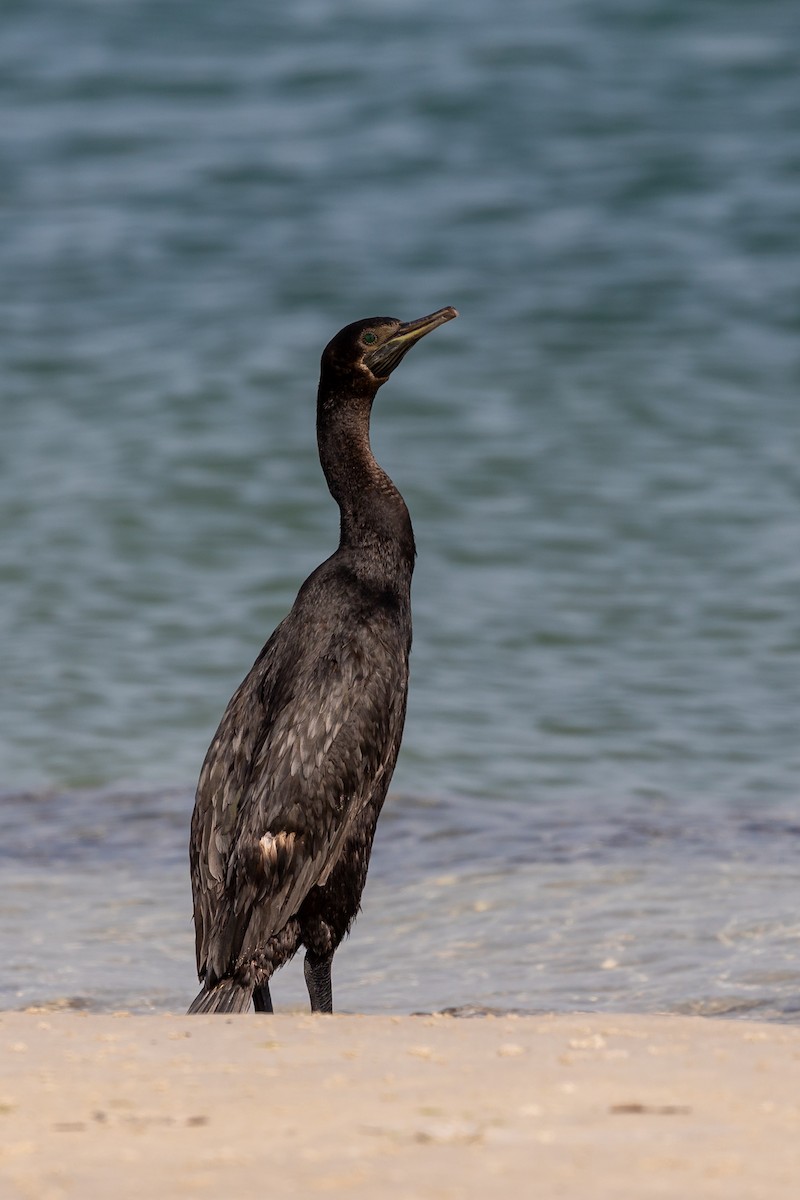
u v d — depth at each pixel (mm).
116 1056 5711
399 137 33281
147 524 19672
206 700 15156
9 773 13531
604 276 27141
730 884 10531
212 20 40500
